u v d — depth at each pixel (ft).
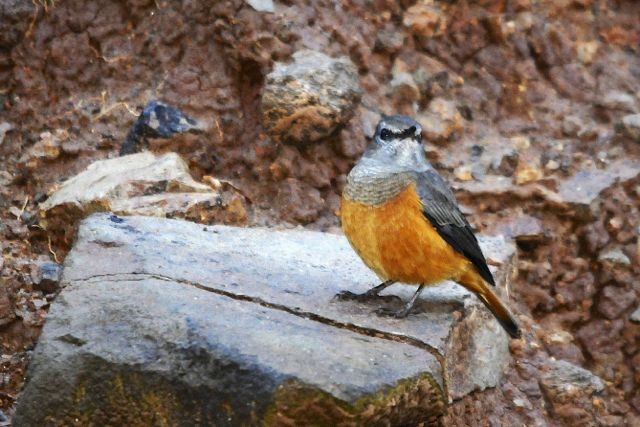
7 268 37.99
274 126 42.80
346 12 46.06
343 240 39.29
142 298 29.53
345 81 43.14
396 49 46.29
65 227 39.47
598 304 42.65
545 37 48.01
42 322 36.73
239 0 44.21
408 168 32.07
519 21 47.88
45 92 44.78
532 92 47.16
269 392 26.11
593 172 44.70
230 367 26.71
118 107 44.27
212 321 28.37
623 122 45.85
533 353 39.19
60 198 39.58
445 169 44.37
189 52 44.80
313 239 38.99
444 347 30.01
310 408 26.08
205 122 43.62
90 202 38.75
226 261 33.99
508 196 43.62
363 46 45.52
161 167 40.45
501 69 47.37
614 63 48.44
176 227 36.40
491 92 47.01
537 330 40.75
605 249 43.29
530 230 42.78
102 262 32.32
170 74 44.65
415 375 27.63
